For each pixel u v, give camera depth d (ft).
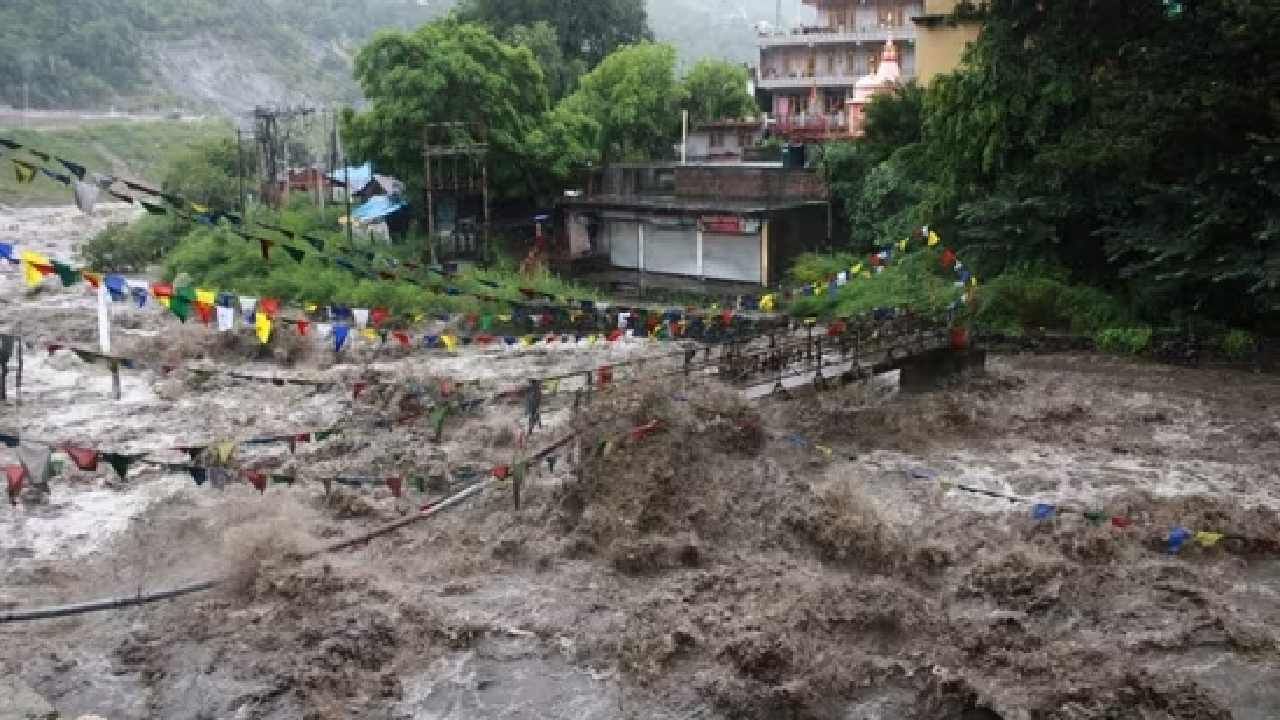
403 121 130.93
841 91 209.46
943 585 49.70
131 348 98.78
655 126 172.96
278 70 386.73
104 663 43.27
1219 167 82.02
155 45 360.48
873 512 54.85
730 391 62.75
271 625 45.70
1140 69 88.53
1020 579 48.75
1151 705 40.01
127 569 51.29
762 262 121.19
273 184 164.86
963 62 102.53
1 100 291.99
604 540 52.26
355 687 41.93
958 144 101.71
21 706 38.75
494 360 93.71
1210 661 43.45
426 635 44.96
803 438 64.75
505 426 69.97
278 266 127.44
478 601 47.93
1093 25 92.84
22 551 53.26
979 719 39.83
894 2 203.92
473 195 136.67
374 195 164.76
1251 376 84.43
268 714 40.14
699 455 57.93
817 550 51.80
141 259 155.74
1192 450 67.92
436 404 63.93
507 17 199.72
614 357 92.43
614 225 136.77
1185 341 88.69
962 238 104.47
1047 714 39.63
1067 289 95.20
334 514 56.95
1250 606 47.60
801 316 102.94
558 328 100.99
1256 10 77.41
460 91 131.34
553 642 44.73
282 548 51.11
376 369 90.07
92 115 296.10
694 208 124.47
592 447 55.77
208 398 81.25
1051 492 60.64
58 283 140.67
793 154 130.93
